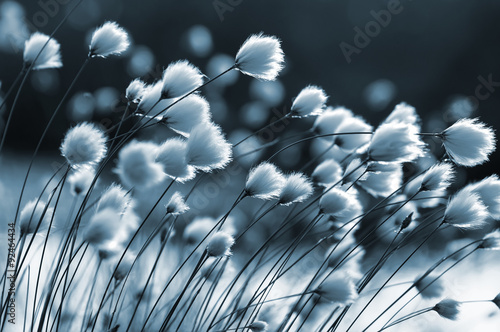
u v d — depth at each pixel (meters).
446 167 1.38
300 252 1.86
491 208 1.40
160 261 1.75
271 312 1.47
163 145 1.31
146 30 5.81
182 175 1.31
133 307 1.59
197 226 1.57
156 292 1.64
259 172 1.35
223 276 1.53
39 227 1.38
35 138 5.45
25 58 1.46
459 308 1.41
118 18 5.62
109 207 1.29
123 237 1.34
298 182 1.38
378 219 1.57
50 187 2.22
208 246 1.35
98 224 1.25
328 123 1.49
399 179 1.47
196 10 5.83
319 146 1.75
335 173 1.46
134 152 1.27
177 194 1.41
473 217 1.38
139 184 1.27
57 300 1.63
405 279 2.19
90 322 1.46
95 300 1.62
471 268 2.42
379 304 1.93
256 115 3.30
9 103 5.38
